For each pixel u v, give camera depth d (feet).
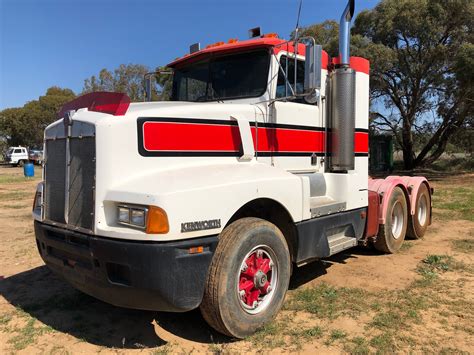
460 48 64.49
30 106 201.16
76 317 14.90
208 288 12.00
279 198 13.94
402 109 84.94
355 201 18.76
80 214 12.58
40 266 21.09
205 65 18.33
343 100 17.80
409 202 24.45
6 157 174.09
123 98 12.56
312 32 84.43
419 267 19.92
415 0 71.87
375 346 12.52
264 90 16.26
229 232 12.39
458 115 80.38
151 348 12.66
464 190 51.47
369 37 80.33
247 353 12.21
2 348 12.84
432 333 13.32
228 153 14.62
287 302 15.72
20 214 38.09
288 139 16.66
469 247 23.45
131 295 11.41
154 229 10.94
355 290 16.88
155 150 12.84
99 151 12.01
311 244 15.56
